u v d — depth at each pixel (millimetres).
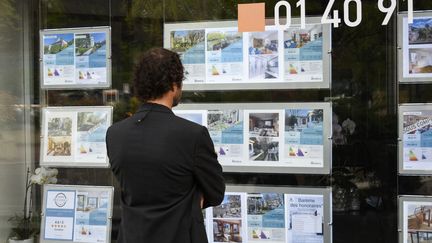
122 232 2164
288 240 3488
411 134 3357
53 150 3895
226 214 3564
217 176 2156
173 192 2086
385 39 3434
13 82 4418
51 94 3998
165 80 2141
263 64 3535
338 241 3480
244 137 3543
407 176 3402
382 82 3438
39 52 4125
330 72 3463
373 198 3447
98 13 3953
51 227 3863
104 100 3912
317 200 3455
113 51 3904
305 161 3461
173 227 2062
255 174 3535
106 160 3807
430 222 3334
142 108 2195
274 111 3506
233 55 3578
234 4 3596
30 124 4293
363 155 3453
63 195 3867
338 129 3488
